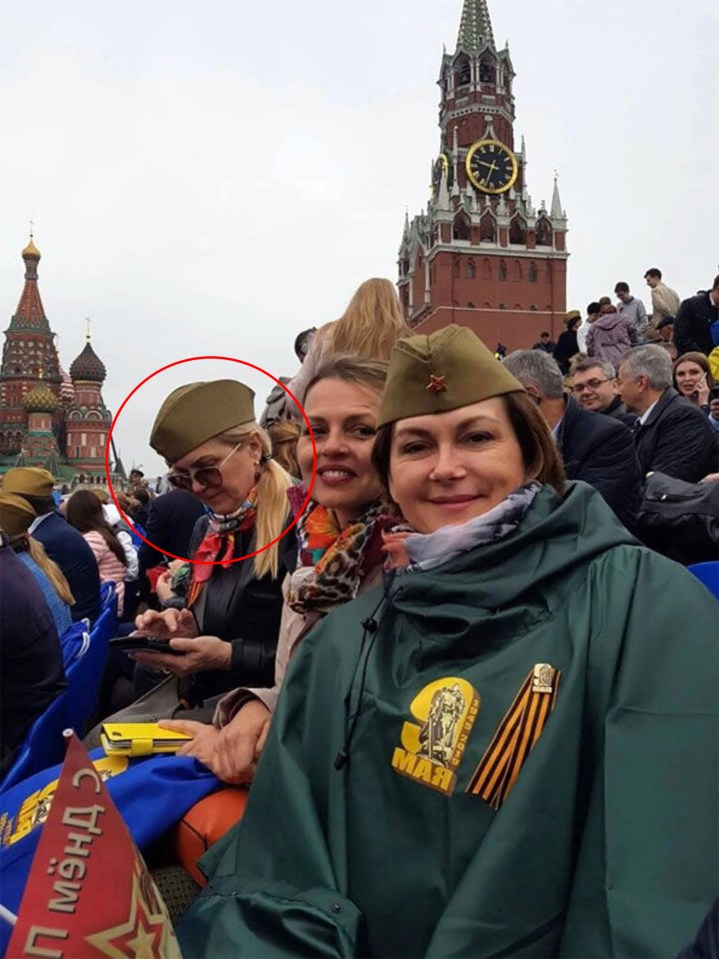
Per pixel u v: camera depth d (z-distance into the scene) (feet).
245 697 7.57
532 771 4.94
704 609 5.23
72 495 22.76
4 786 9.44
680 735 4.82
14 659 10.25
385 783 5.44
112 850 4.97
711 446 17.30
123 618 22.90
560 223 247.70
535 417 6.24
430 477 6.03
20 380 293.02
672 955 4.27
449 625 5.64
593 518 5.99
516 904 4.71
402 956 5.09
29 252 300.40
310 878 5.40
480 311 239.91
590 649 5.30
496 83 251.39
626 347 45.62
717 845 4.54
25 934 4.58
